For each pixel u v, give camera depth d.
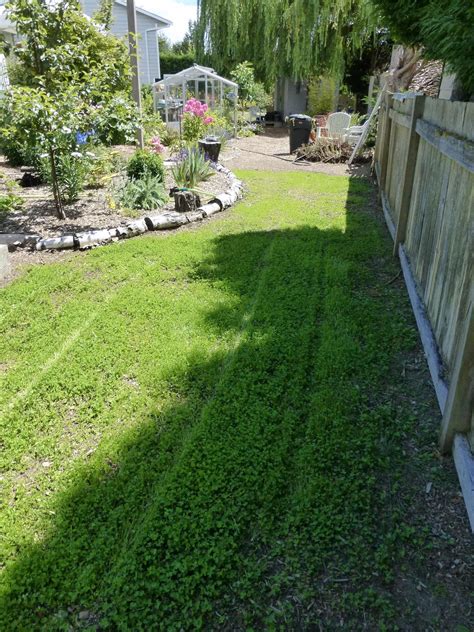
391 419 2.39
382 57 17.42
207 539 1.79
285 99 19.86
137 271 4.26
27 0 4.78
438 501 1.95
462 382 1.97
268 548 1.77
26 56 5.03
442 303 2.70
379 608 1.56
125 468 2.13
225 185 7.42
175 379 2.74
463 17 3.01
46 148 5.17
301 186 7.98
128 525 1.86
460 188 2.49
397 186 5.13
